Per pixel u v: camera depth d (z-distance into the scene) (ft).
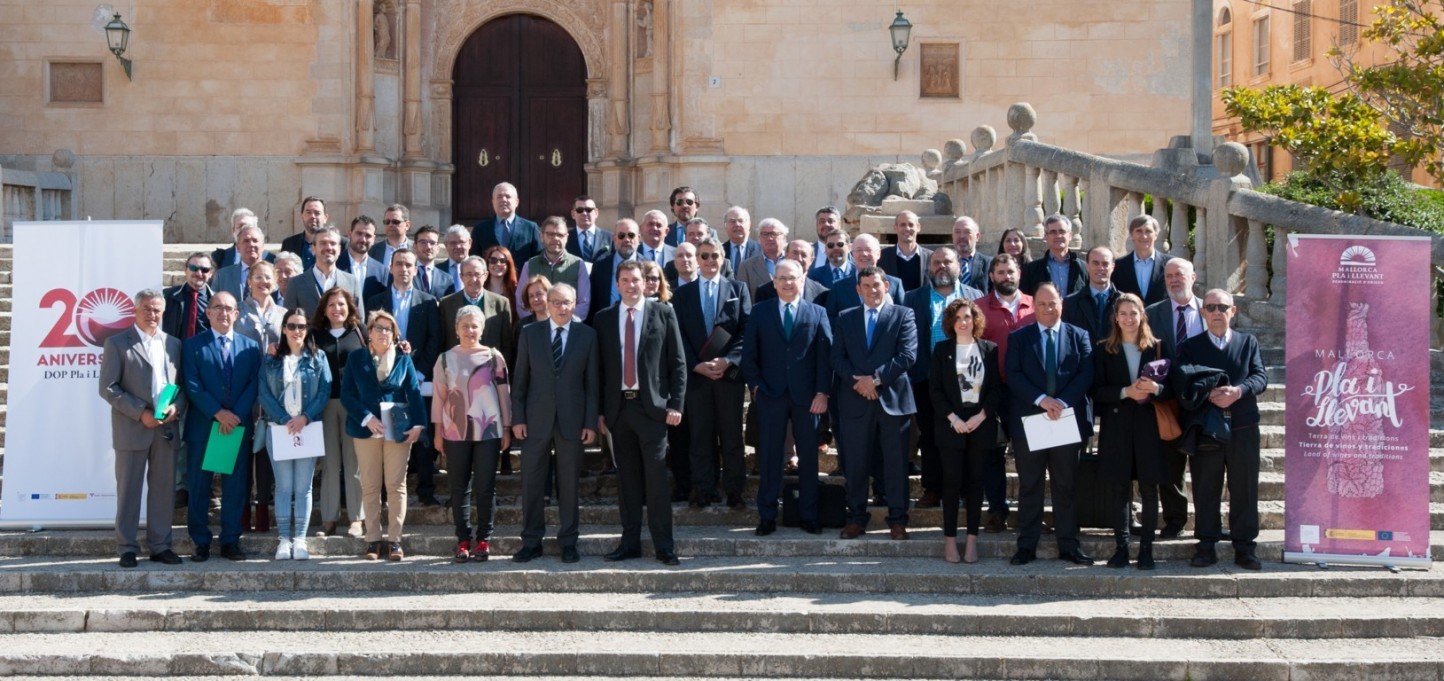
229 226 68.69
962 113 68.90
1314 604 29.14
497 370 32.09
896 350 32.45
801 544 32.09
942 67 69.26
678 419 31.37
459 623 28.68
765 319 33.14
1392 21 51.01
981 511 33.06
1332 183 45.73
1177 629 28.02
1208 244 42.14
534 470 31.71
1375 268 31.04
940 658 26.68
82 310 33.73
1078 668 26.53
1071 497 31.19
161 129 68.69
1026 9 68.90
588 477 36.29
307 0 68.54
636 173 71.46
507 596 29.86
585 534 33.06
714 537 32.60
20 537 32.73
